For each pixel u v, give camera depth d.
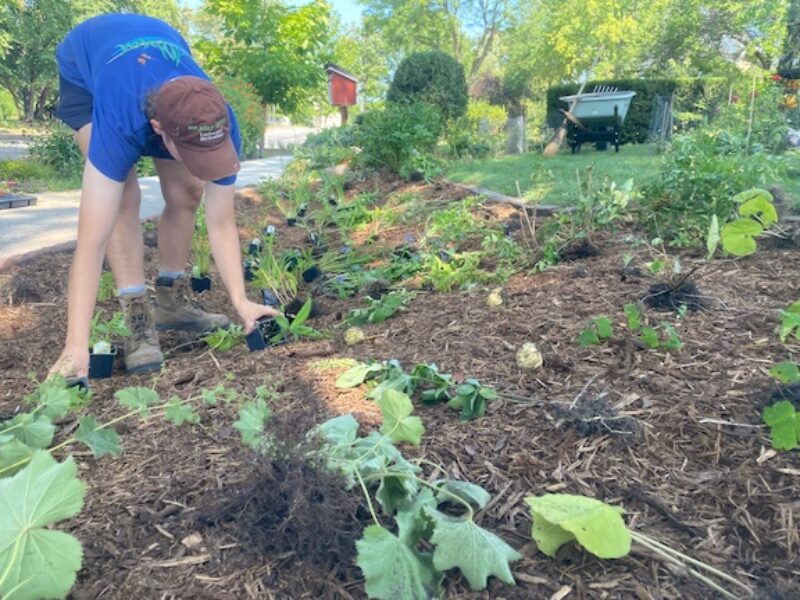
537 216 4.95
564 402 2.04
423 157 8.42
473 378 2.24
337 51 43.12
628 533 1.34
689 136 4.64
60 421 2.26
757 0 18.52
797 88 10.54
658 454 1.76
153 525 1.57
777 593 1.27
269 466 1.51
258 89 19.33
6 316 3.68
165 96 2.11
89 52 2.62
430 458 1.81
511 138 14.09
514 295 3.24
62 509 1.32
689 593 1.30
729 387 2.05
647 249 3.70
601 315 2.75
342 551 1.41
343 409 2.15
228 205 2.76
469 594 1.32
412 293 3.57
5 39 27.58
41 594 1.23
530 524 1.53
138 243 2.95
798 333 1.81
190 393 2.46
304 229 6.39
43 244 5.25
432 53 14.70
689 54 25.41
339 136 12.66
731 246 2.01
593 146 12.32
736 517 1.51
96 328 3.08
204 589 1.35
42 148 13.27
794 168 5.55
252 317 2.89
